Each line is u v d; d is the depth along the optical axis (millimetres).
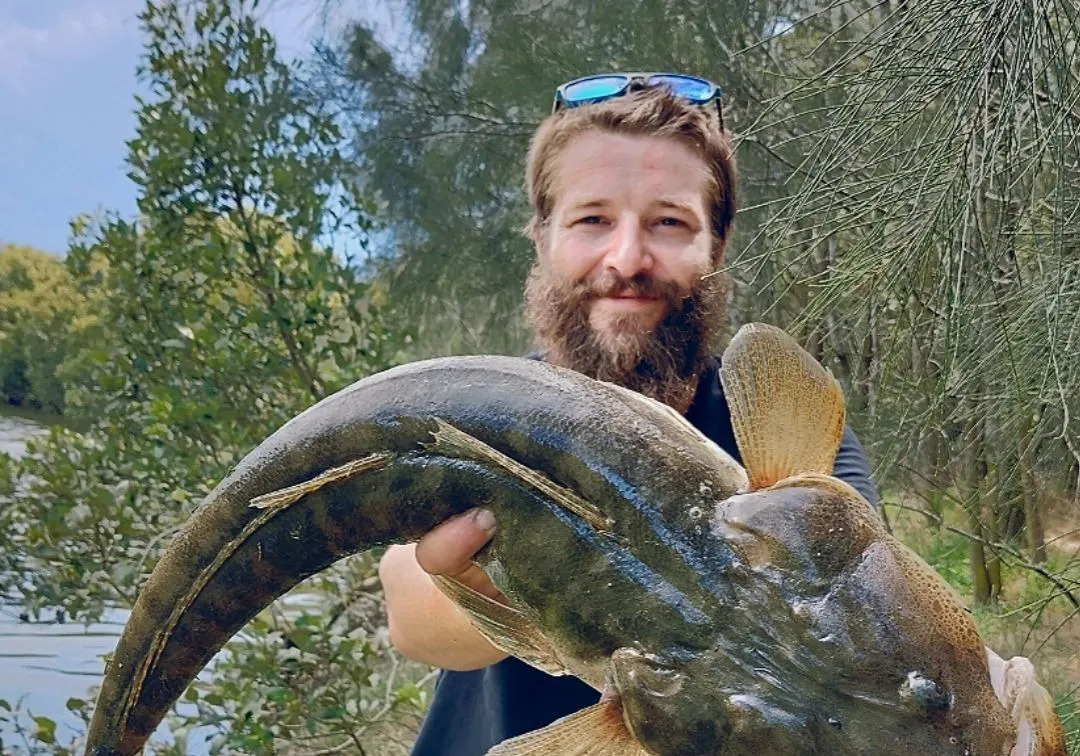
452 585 528
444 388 522
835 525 454
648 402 513
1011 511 1345
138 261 1642
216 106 1656
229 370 1568
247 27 1695
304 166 1700
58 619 1481
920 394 961
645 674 470
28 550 1456
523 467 502
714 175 785
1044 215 841
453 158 1976
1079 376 777
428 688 1583
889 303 875
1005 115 667
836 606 441
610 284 736
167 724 1314
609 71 1642
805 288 1279
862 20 1277
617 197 744
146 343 1629
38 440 1669
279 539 550
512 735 663
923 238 700
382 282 2133
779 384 478
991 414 920
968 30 678
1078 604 1183
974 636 437
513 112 1961
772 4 1507
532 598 503
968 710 421
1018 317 796
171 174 1619
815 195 794
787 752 435
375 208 1766
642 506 484
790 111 1417
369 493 529
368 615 1660
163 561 583
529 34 1831
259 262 1635
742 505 472
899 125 736
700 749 454
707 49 1545
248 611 570
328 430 533
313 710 1288
